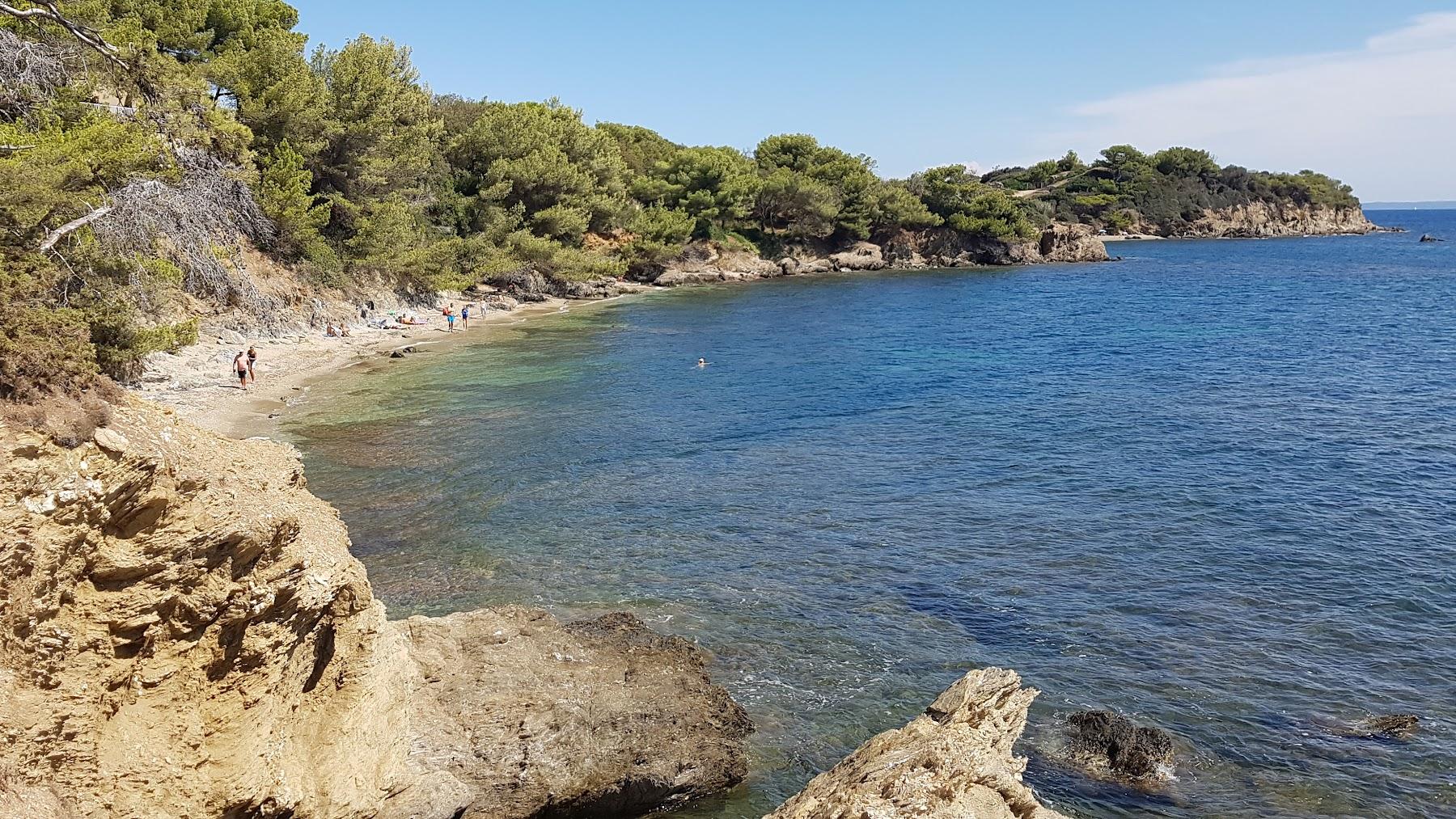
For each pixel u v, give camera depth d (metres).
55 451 8.31
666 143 140.38
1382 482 29.97
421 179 80.94
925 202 141.62
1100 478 30.75
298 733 10.34
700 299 92.31
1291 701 17.09
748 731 15.62
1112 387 46.88
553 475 30.19
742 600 20.89
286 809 9.66
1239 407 41.56
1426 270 125.06
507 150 88.94
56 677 8.19
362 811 10.85
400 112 71.06
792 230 127.50
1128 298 93.81
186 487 9.14
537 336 63.56
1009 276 122.31
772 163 135.38
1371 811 14.10
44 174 27.84
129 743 8.55
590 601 20.62
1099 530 25.84
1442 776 14.87
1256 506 27.81
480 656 16.08
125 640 8.71
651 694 15.98
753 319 76.19
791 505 27.67
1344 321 72.75
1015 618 20.28
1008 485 30.00
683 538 24.72
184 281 43.94
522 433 35.62
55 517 8.18
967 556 23.81
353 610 11.05
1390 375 48.94
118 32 41.47
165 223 35.75
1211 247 184.25
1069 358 56.56
